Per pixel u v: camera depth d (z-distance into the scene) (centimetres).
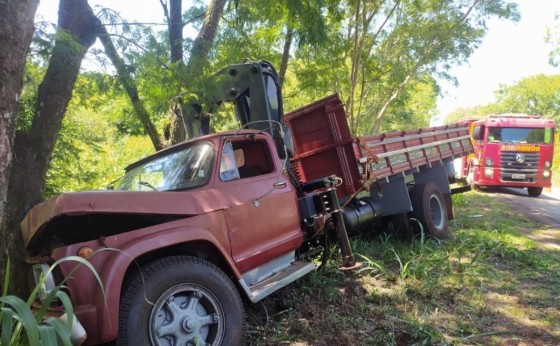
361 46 1430
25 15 301
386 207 714
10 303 220
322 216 546
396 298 509
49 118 496
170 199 366
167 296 329
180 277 337
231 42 822
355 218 637
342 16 1045
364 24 1401
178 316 334
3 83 289
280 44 1288
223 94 607
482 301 511
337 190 626
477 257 641
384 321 449
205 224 381
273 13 793
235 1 707
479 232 832
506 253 704
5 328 221
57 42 452
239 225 415
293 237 489
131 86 615
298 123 646
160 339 324
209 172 420
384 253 667
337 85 1476
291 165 593
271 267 471
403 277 560
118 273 304
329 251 596
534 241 839
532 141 1728
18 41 297
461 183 1100
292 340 413
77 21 542
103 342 293
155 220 371
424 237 729
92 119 1107
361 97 1595
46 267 318
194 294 345
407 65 1733
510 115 1888
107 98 784
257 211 439
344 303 491
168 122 820
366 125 2092
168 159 462
